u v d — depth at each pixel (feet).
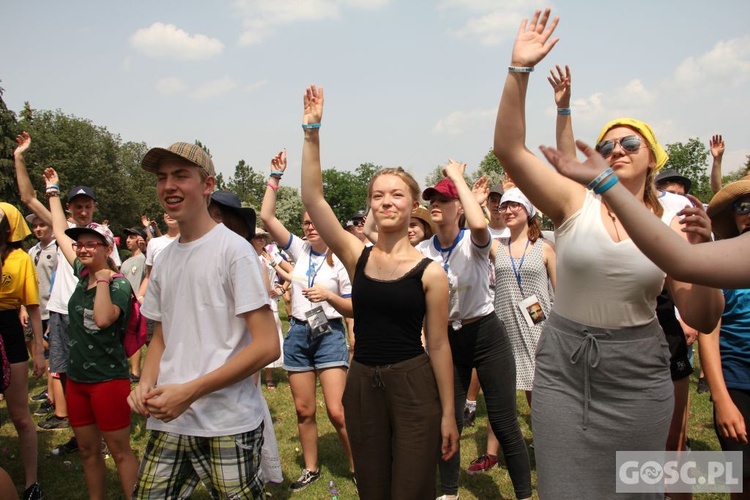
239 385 8.23
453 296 12.43
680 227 7.33
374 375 8.61
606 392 7.00
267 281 21.56
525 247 14.79
